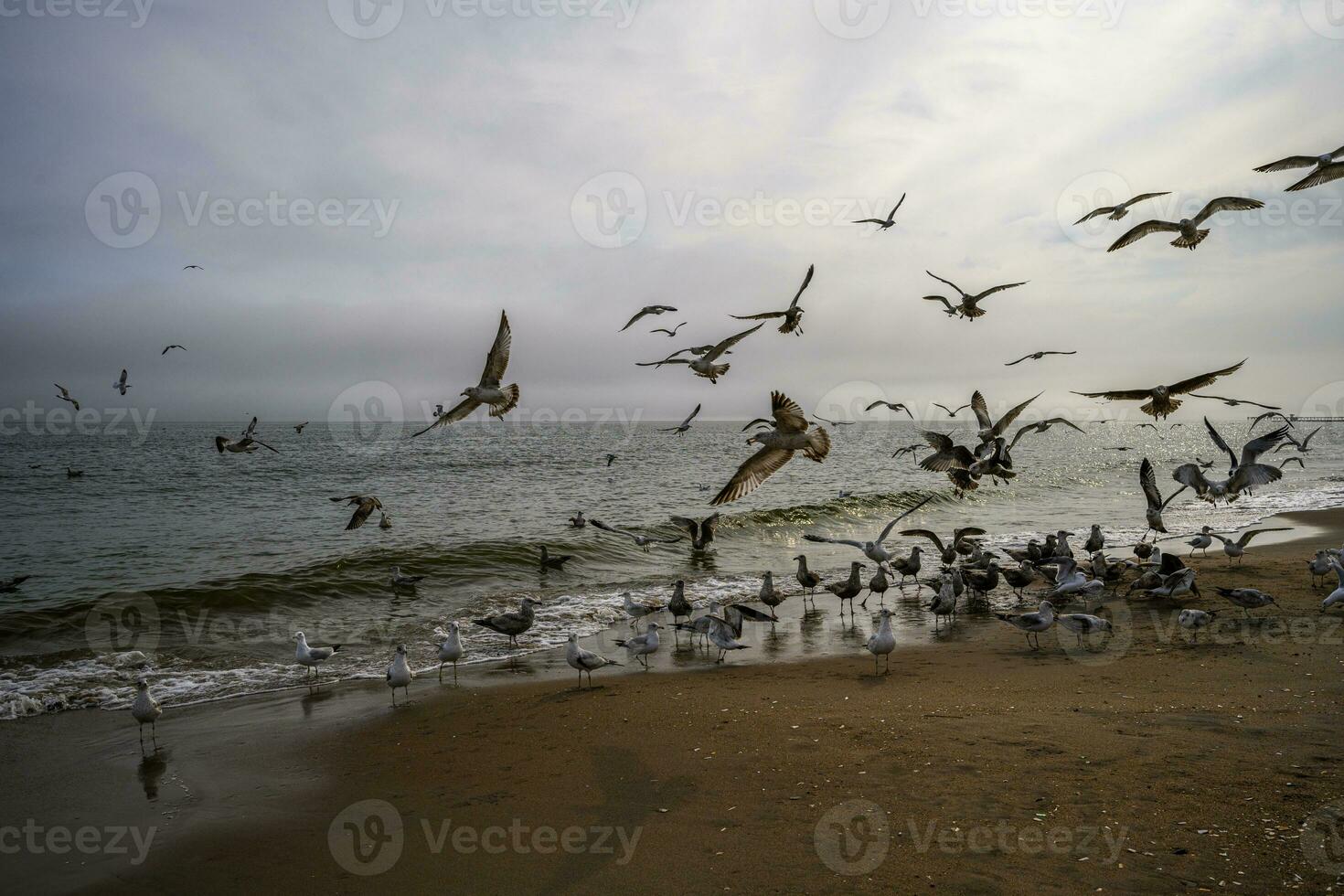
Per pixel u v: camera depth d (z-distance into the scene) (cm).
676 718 1362
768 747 1187
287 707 1547
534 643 2022
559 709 1457
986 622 2158
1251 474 1348
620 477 6794
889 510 4628
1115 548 3250
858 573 2308
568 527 3788
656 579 2781
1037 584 2638
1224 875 771
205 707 1551
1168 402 1241
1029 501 5281
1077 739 1148
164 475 6675
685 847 900
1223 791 948
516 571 2836
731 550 3397
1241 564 2678
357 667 1806
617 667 1819
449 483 6191
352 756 1273
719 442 16288
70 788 1170
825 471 7881
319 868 918
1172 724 1193
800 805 984
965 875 799
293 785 1163
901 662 1747
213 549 3175
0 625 2041
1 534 3562
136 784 1184
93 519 4000
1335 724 1163
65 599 2297
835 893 782
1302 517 4072
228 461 8744
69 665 1792
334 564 2733
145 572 2717
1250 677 1440
